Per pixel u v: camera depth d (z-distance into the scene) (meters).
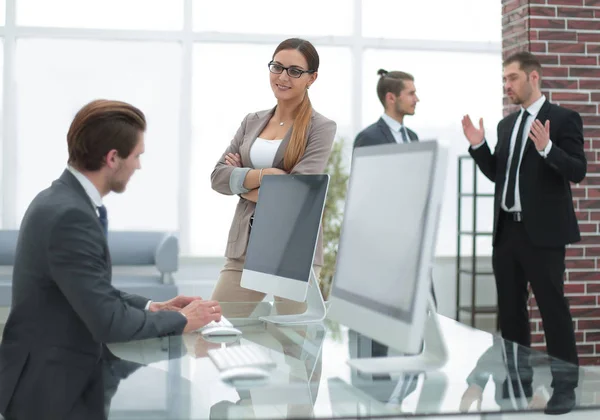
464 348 1.87
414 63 6.42
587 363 4.61
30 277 1.75
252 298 2.76
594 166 4.61
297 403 1.36
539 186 3.62
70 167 1.84
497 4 6.45
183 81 6.21
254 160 2.86
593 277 4.62
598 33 4.60
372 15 6.38
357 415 1.28
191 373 1.60
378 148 1.72
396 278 1.51
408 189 1.52
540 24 4.55
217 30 6.26
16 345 1.75
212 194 6.30
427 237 1.42
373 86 6.41
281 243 2.28
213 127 6.29
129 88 6.20
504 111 4.80
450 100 6.43
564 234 3.62
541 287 3.64
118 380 1.57
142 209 6.23
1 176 6.08
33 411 1.69
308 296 2.37
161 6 6.18
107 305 1.75
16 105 6.09
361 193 1.78
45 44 6.10
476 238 6.32
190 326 2.00
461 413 1.28
